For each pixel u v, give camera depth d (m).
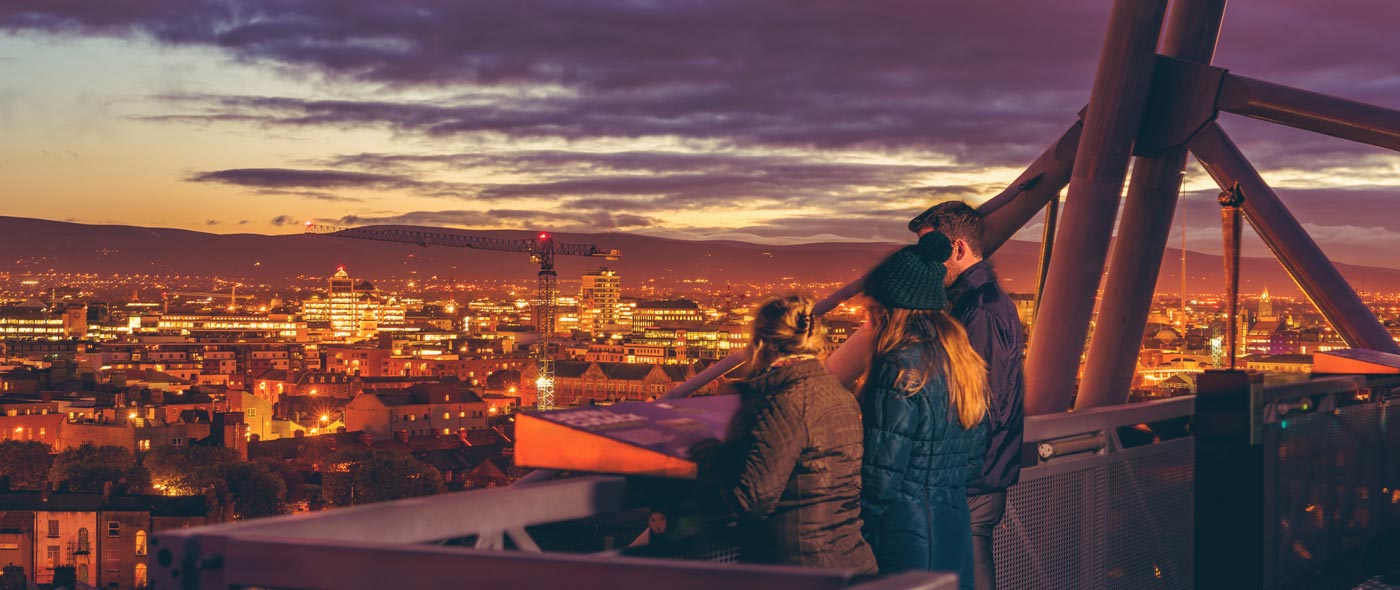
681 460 2.59
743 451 2.84
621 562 1.71
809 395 2.91
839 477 2.94
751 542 2.96
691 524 2.90
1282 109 6.65
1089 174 6.77
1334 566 5.48
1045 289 6.91
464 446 161.62
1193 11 6.84
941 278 3.31
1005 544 3.96
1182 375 37.03
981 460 3.52
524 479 2.90
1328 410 5.48
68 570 89.31
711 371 4.64
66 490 122.06
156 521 96.25
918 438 3.19
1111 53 6.69
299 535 2.09
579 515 2.64
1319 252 7.11
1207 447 4.80
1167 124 6.82
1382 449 6.01
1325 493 5.43
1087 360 7.30
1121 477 4.51
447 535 2.37
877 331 3.31
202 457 132.50
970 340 3.64
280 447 154.88
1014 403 3.67
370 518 2.22
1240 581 4.69
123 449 140.75
